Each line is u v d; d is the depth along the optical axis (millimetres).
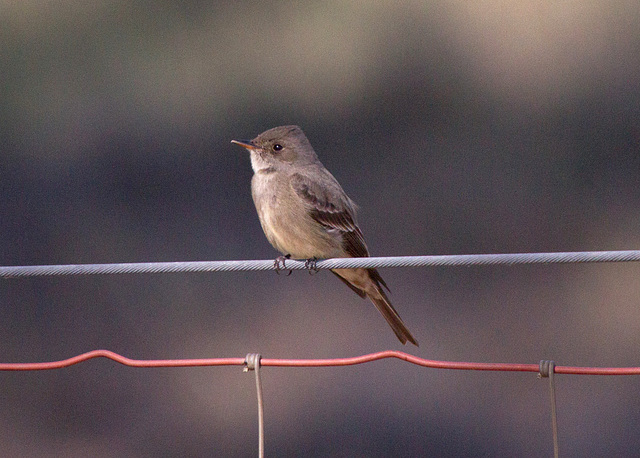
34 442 11852
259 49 18141
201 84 17797
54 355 12992
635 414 12023
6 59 17312
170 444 11695
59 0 17469
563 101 18203
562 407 12125
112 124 17141
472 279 14188
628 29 18359
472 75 18312
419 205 16578
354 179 17219
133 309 13539
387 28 18469
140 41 17844
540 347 13367
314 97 17906
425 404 12016
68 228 15570
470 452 11625
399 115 17891
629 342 13406
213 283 13500
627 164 17156
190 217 15703
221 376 12391
